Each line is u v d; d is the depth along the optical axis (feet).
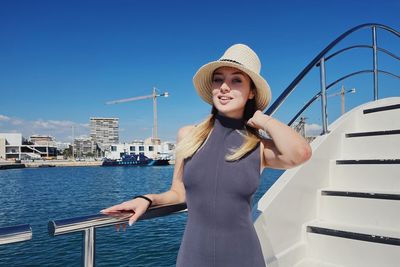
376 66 13.83
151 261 26.99
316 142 9.25
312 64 9.23
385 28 13.58
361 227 7.69
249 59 4.69
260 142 4.57
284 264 7.19
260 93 4.76
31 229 3.10
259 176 4.39
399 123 10.59
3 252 28.63
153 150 312.50
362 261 7.11
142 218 4.35
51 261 26.48
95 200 83.41
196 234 4.29
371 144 9.78
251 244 4.25
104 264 26.35
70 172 238.68
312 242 7.87
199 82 5.13
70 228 3.51
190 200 4.45
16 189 115.24
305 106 10.53
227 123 4.65
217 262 4.17
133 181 144.15
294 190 7.82
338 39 10.30
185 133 5.10
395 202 7.44
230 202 4.22
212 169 4.34
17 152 446.19
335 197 8.38
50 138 609.42
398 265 6.66
